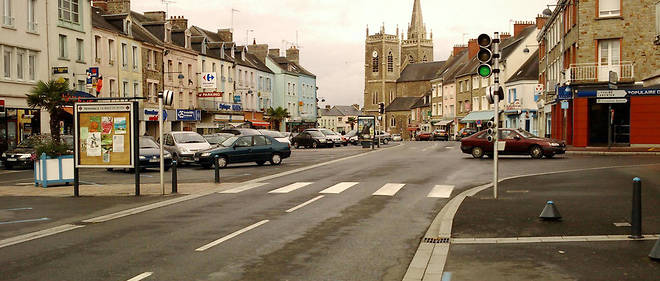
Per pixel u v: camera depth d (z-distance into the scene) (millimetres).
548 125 48500
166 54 52000
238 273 7406
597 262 7484
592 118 34875
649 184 15477
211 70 60688
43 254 8586
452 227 10109
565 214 10992
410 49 135125
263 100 74625
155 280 7090
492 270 7289
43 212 12953
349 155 35156
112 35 43469
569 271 7105
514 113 61000
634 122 32531
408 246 8977
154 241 9453
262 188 17219
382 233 10031
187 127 55094
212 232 10203
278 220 11422
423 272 7363
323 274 7344
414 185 17516
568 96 35312
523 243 8773
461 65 88312
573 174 18859
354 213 12273
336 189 16609
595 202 12414
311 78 90438
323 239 9539
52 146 19031
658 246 7512
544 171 21109
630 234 9117
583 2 34219
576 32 35344
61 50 37938
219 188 17375
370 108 132875
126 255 8453
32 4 35375
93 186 18766
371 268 7641
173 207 13484
